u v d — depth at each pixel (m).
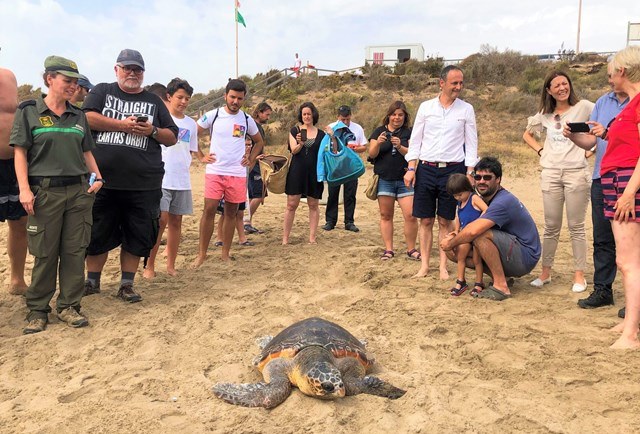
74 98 6.18
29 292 4.85
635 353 4.03
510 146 20.11
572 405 3.41
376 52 43.19
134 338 4.54
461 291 5.75
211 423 3.21
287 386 3.49
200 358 4.24
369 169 16.98
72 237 4.87
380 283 6.17
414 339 4.55
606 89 26.45
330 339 3.69
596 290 5.22
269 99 31.42
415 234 7.32
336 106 27.64
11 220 5.48
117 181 5.33
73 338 4.59
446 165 6.14
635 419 3.21
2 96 5.09
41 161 4.68
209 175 6.81
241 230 8.25
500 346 4.34
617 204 4.17
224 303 5.53
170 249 6.59
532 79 29.81
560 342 4.39
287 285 6.18
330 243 8.39
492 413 3.28
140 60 5.30
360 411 3.31
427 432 3.08
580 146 5.01
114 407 3.38
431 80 31.39
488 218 5.48
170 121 5.59
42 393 3.61
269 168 8.05
